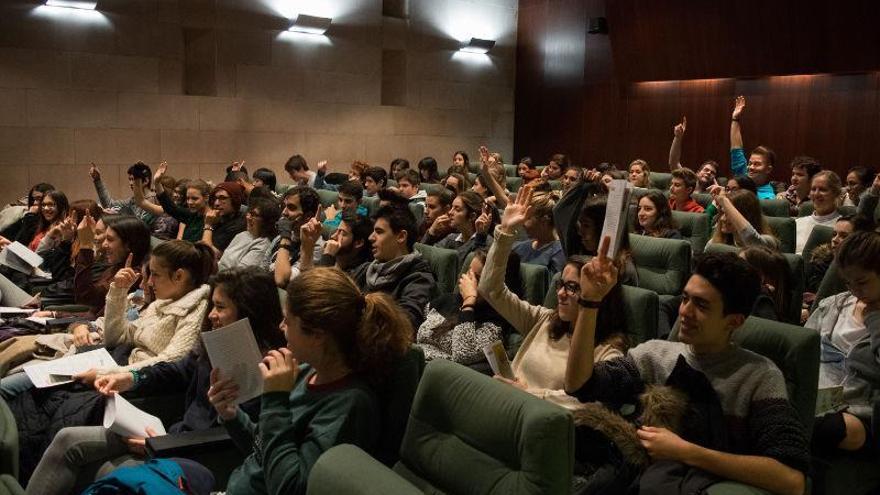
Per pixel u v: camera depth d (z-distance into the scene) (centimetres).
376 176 777
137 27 928
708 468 195
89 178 914
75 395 294
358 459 159
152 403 291
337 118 1095
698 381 208
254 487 209
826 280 364
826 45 845
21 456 288
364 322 212
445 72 1195
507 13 1242
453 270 414
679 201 630
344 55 1091
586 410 212
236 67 1006
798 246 543
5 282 464
